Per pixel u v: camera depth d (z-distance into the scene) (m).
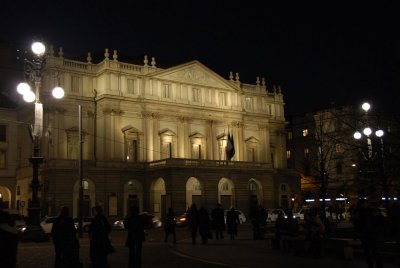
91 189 66.31
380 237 23.47
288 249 23.50
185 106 75.69
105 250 16.11
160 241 34.09
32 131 33.41
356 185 57.53
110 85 69.38
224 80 80.81
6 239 10.72
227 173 73.19
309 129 91.88
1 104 72.94
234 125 81.62
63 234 16.12
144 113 71.94
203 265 19.50
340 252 20.59
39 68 30.92
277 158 90.06
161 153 73.19
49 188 63.22
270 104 90.94
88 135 69.62
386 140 25.23
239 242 30.84
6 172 71.56
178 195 66.44
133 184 70.06
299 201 86.00
